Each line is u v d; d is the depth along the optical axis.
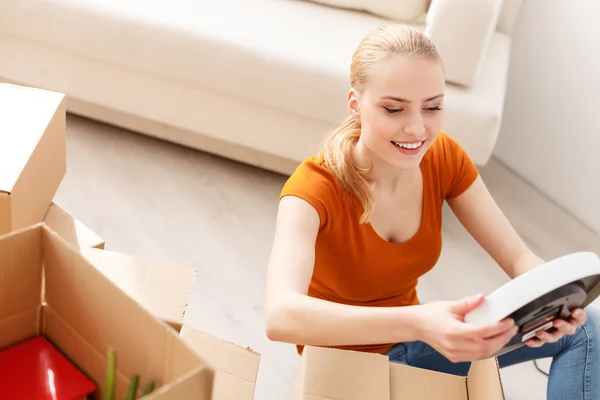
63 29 2.34
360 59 1.26
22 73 2.51
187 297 1.23
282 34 2.33
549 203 2.68
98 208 2.26
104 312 0.85
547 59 2.59
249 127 2.39
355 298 1.43
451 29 2.18
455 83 2.26
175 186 2.42
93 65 2.42
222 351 1.33
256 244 2.27
